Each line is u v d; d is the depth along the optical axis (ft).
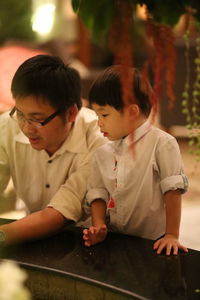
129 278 4.38
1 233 5.29
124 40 3.48
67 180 6.29
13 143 6.84
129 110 5.42
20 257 4.94
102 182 6.08
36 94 5.63
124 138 5.85
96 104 5.60
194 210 14.05
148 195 5.83
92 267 4.64
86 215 6.43
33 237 5.41
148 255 4.89
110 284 4.25
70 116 6.15
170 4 3.77
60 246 5.22
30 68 5.74
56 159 6.61
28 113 5.75
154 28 3.60
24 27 21.57
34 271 4.71
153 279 4.35
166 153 5.69
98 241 5.23
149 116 5.90
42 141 5.99
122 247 5.11
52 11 13.30
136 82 5.42
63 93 5.81
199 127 4.49
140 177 5.82
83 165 6.41
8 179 7.29
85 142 6.57
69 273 4.50
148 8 3.83
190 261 4.72
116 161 5.97
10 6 21.13
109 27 3.62
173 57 3.59
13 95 5.78
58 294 4.61
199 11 3.81
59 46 20.67
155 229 5.98
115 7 3.60
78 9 3.89
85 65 28.37
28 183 6.97
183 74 18.90
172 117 19.88
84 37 28.22
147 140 5.80
